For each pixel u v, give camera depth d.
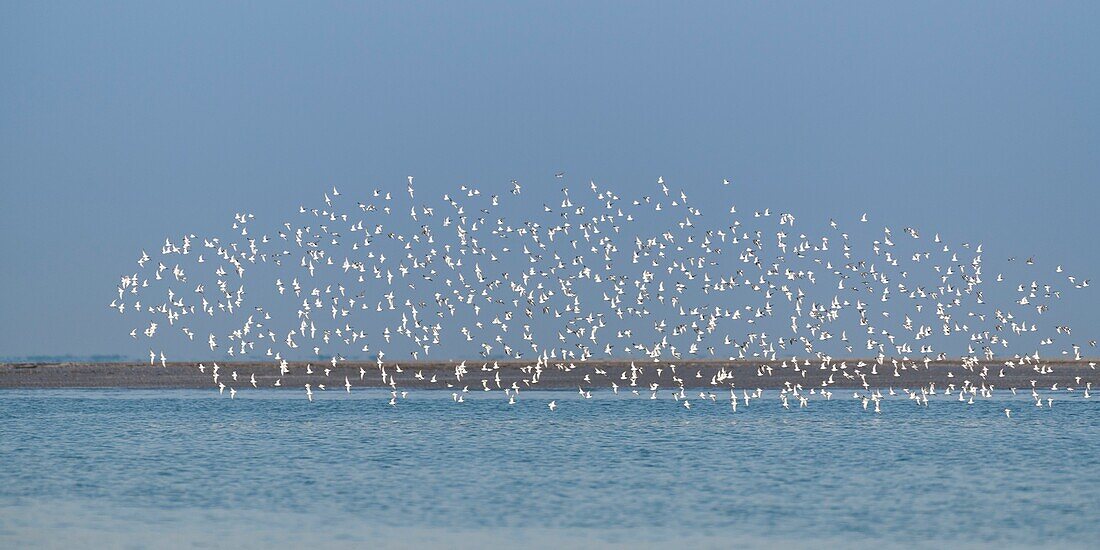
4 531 39.94
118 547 37.75
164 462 54.25
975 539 38.59
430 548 37.44
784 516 41.84
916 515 42.03
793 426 68.25
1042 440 61.56
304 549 37.41
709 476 49.88
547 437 63.16
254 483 48.53
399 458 55.31
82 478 49.94
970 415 74.50
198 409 79.62
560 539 38.62
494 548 37.38
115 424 70.19
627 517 41.66
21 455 56.66
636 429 66.81
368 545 37.88
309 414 75.88
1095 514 42.16
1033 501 44.38
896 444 59.97
